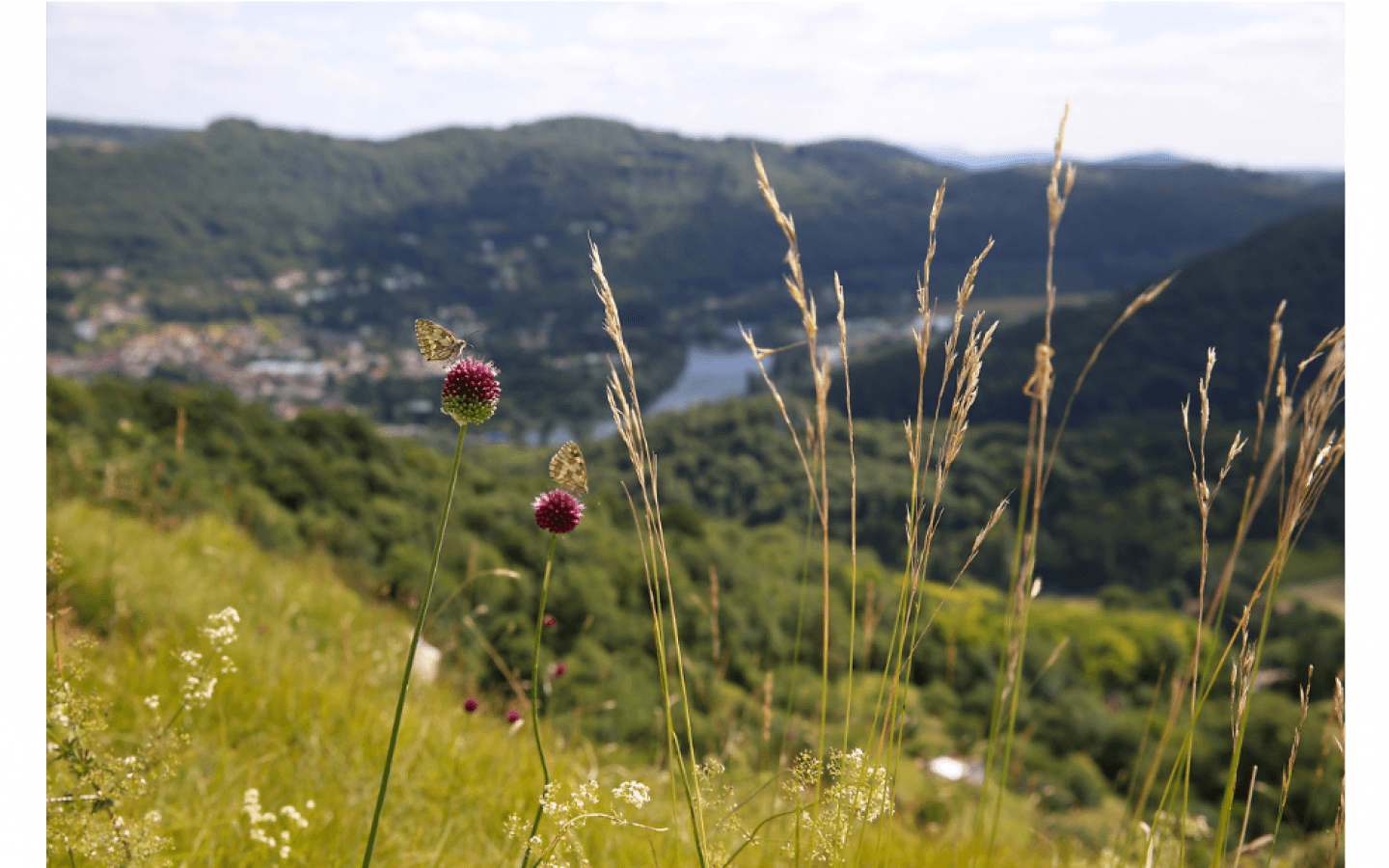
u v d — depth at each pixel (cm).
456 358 119
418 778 307
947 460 133
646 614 1367
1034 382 145
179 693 305
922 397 135
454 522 1789
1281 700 1142
